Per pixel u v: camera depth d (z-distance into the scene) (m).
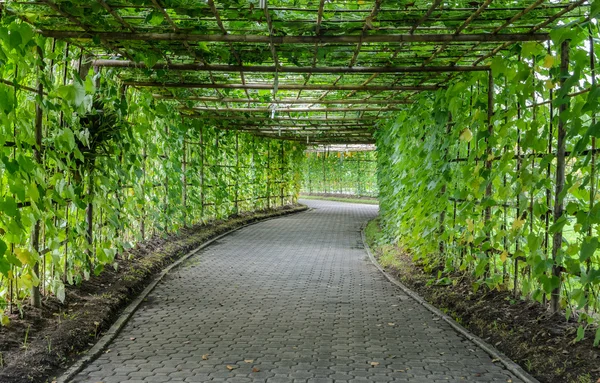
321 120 10.50
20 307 3.87
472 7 3.69
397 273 6.90
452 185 6.09
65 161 4.81
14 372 3.12
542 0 3.48
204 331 4.34
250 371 3.42
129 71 6.02
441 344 4.05
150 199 7.91
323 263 7.97
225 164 12.65
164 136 8.20
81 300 4.78
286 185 18.31
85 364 3.51
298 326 4.52
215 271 7.14
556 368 3.27
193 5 3.62
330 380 3.28
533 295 3.91
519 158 4.44
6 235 3.46
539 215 3.86
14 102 3.54
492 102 5.19
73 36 4.24
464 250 5.84
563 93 3.38
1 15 3.48
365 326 4.54
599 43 3.75
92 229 5.76
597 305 3.38
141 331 4.33
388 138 9.60
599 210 3.04
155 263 7.01
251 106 9.40
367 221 15.30
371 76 6.09
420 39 4.20
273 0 3.60
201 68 5.34
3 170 3.49
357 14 3.90
